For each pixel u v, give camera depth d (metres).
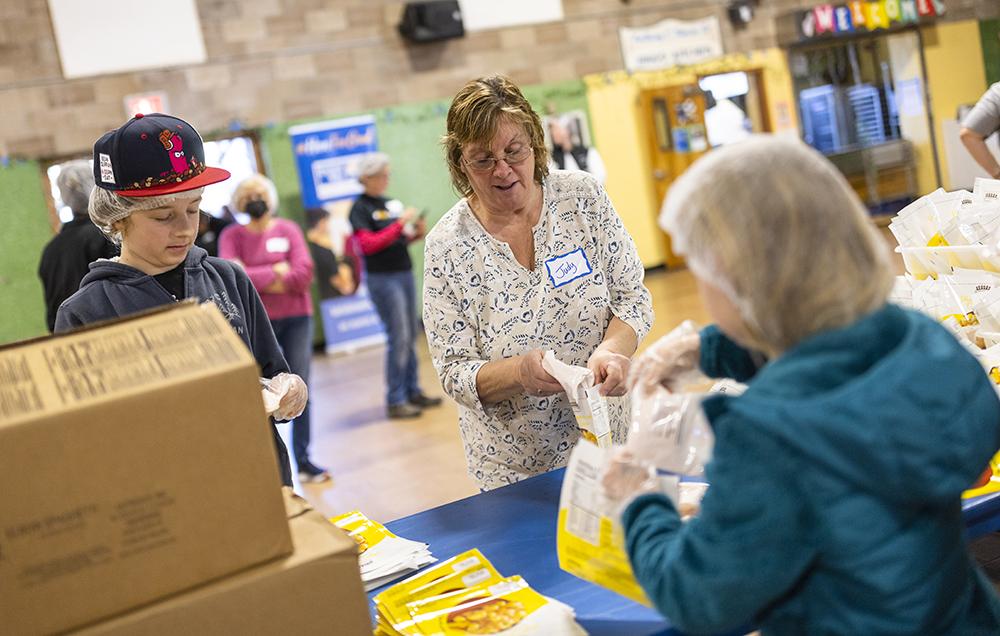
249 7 9.23
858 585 1.08
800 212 1.06
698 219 1.09
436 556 1.77
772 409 1.05
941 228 2.35
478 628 1.47
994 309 2.13
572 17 10.52
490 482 2.33
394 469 5.07
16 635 1.16
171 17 8.91
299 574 1.27
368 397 7.03
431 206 10.05
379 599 1.59
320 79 9.53
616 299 2.30
